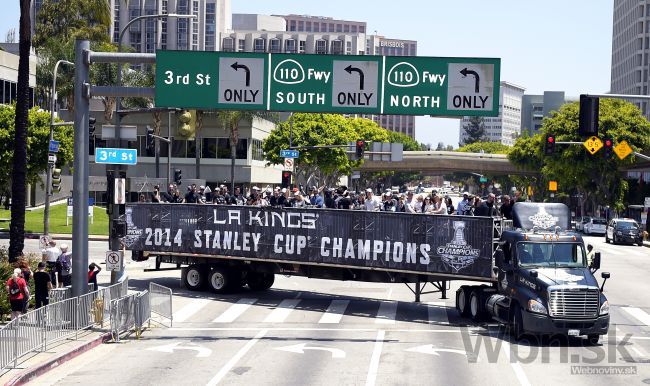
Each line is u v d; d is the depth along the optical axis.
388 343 22.16
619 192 95.62
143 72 80.88
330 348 21.36
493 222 25.86
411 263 27.45
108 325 24.22
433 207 30.14
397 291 34.09
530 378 17.47
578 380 17.33
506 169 135.88
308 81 22.97
